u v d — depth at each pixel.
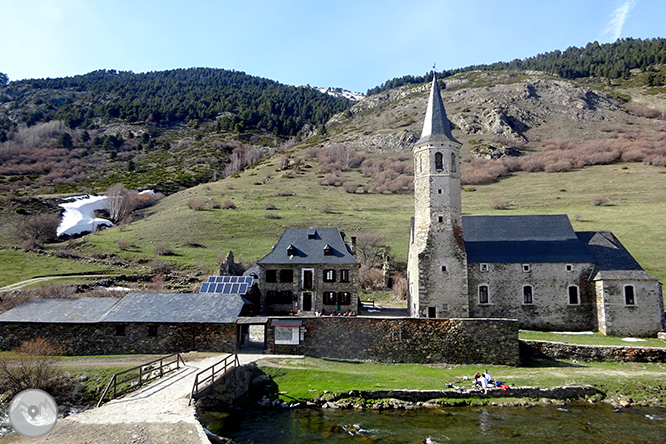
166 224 92.31
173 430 19.64
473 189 118.19
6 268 62.69
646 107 196.00
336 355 35.47
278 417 25.92
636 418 26.36
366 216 97.62
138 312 36.25
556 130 170.25
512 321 35.72
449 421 25.62
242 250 77.38
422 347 35.69
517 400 28.77
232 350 35.28
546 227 51.22
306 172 151.12
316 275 52.62
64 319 35.22
